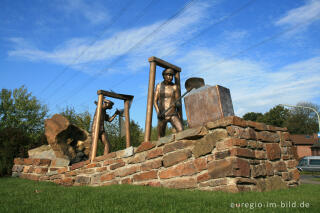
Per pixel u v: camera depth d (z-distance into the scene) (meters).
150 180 7.96
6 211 4.55
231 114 7.07
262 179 6.59
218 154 6.25
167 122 9.16
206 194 5.67
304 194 5.91
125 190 6.89
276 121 61.75
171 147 7.46
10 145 14.77
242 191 5.82
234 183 5.83
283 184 7.13
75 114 26.17
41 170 12.32
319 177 21.73
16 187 8.77
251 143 6.56
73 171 11.22
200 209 4.20
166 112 9.02
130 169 8.76
